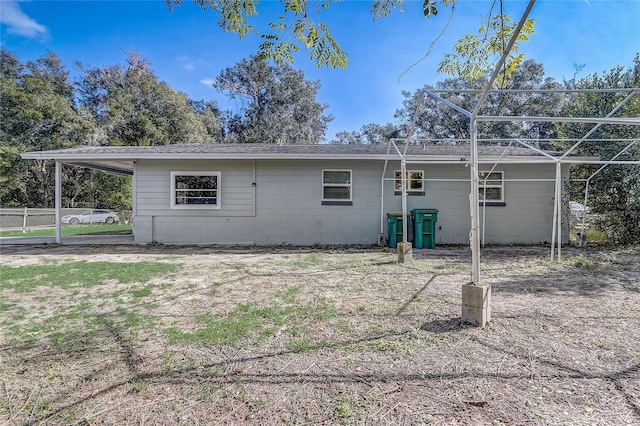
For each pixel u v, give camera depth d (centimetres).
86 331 328
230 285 511
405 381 232
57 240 984
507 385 225
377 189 1015
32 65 2500
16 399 215
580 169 1002
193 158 957
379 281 530
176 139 2673
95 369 253
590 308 388
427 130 2778
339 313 377
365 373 243
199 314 377
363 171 1016
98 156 941
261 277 565
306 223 1016
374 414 196
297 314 374
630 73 964
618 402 205
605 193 972
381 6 366
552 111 2145
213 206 1008
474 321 335
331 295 452
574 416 192
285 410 201
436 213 928
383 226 1009
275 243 1012
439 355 271
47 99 2283
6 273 588
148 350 285
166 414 199
